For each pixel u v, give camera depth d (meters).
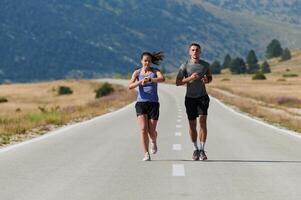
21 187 19.84
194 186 20.05
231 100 113.19
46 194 18.62
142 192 18.97
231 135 41.84
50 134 42.44
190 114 26.50
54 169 24.03
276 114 70.38
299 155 29.12
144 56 25.80
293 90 192.88
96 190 19.30
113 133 43.50
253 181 21.05
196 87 26.22
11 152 30.25
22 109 114.94
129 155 29.02
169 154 29.42
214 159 27.38
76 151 30.83
